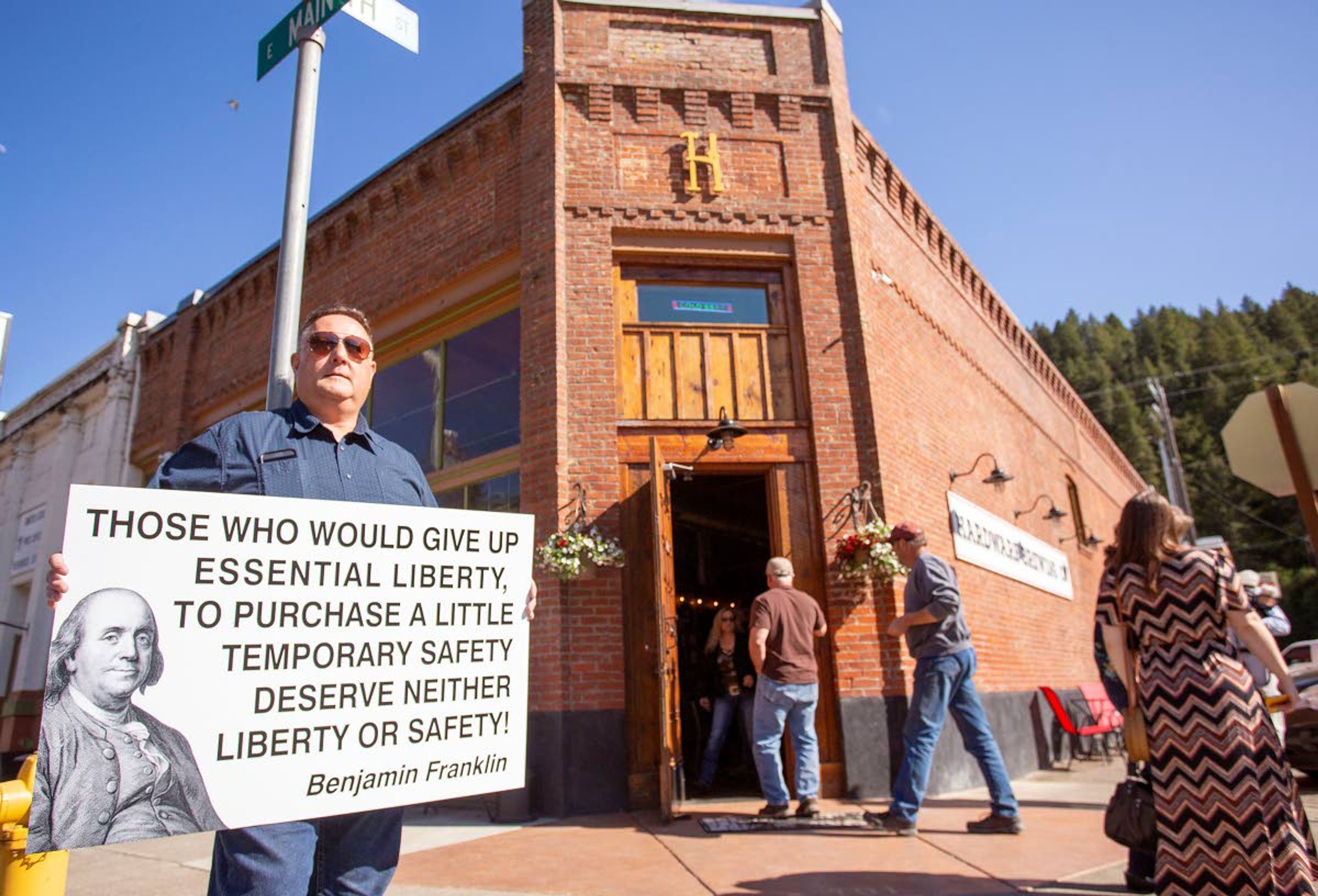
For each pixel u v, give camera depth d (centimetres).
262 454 234
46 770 177
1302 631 4662
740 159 855
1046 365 1614
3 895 201
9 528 1675
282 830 209
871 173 956
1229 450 514
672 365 786
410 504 265
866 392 787
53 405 1631
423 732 234
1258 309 7950
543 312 780
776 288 830
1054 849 473
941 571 540
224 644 207
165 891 437
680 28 899
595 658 680
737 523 1212
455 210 948
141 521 202
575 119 844
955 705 551
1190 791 311
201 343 1354
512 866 468
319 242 1128
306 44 411
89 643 188
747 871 436
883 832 523
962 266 1220
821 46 915
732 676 765
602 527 716
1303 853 298
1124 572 343
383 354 1005
